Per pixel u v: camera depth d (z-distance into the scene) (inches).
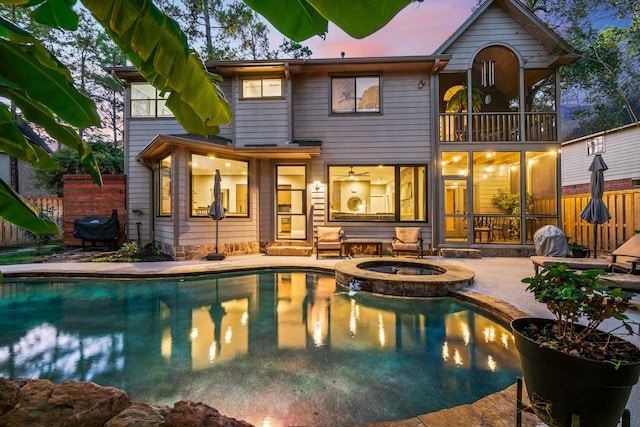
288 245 351.6
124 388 96.3
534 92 374.6
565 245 237.8
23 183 532.7
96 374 105.1
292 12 60.7
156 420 52.4
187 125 78.2
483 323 155.6
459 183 390.6
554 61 320.2
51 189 440.5
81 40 554.3
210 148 303.7
